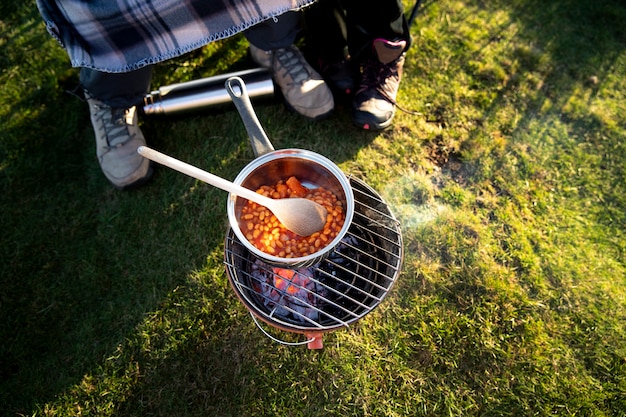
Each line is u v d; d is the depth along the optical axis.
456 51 2.27
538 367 1.68
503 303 1.77
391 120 2.04
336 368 1.67
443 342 1.72
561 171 2.02
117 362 1.69
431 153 2.05
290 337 1.72
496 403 1.64
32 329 1.74
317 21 1.88
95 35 1.37
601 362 1.69
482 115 2.13
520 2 2.39
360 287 1.55
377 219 1.51
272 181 1.48
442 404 1.64
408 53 2.25
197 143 2.05
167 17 1.33
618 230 1.92
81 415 1.62
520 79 2.21
